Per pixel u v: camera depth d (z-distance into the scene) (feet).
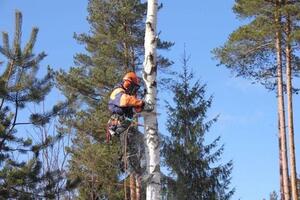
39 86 55.47
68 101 57.31
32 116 55.21
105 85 86.28
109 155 76.84
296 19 76.23
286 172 75.36
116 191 79.87
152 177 25.49
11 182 52.01
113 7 87.97
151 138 25.81
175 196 67.82
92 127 82.99
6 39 55.26
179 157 69.51
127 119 26.89
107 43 89.66
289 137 77.30
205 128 72.38
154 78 26.53
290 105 78.28
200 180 69.31
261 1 75.51
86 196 74.59
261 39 76.43
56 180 54.49
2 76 55.21
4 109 54.90
